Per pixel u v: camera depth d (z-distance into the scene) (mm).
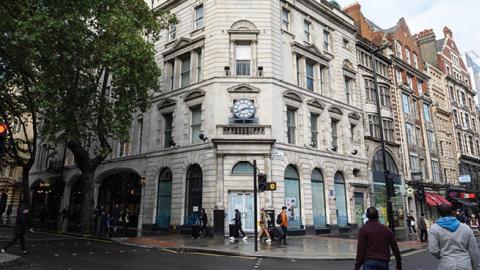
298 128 24094
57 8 17047
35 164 40625
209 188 20984
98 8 19750
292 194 22594
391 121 33219
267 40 23391
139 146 27938
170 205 23781
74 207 33531
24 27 15477
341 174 26828
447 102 45219
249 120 21875
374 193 29062
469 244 4582
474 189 45125
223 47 23312
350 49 30891
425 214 35594
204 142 22094
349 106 28844
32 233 21922
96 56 19109
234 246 15398
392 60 36156
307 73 26516
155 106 26641
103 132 22047
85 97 20516
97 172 30625
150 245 15664
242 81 22656
